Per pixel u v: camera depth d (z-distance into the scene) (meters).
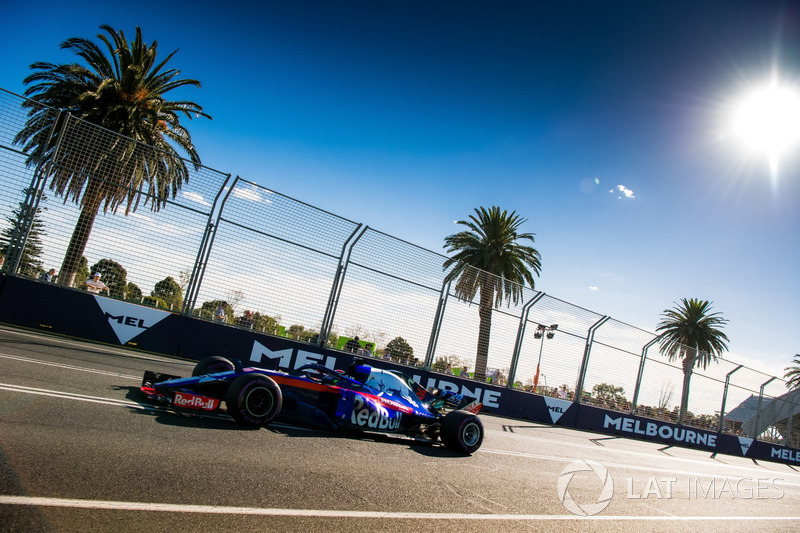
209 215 10.77
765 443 20.70
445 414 8.01
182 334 10.77
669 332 37.47
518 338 15.06
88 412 4.71
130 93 21.66
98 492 3.02
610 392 16.86
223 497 3.41
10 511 2.53
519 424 13.12
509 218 32.47
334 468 4.76
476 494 5.00
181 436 4.62
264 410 5.59
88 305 9.95
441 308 13.67
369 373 6.95
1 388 4.87
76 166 9.52
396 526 3.62
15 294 9.27
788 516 7.45
